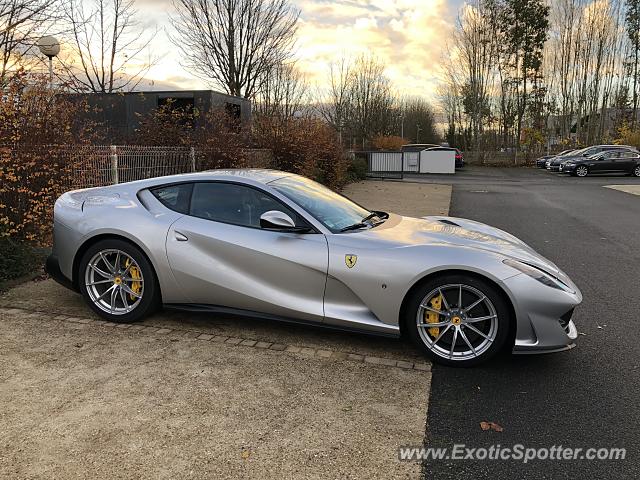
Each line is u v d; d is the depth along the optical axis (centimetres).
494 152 4512
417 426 282
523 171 3612
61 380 325
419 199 1614
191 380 328
